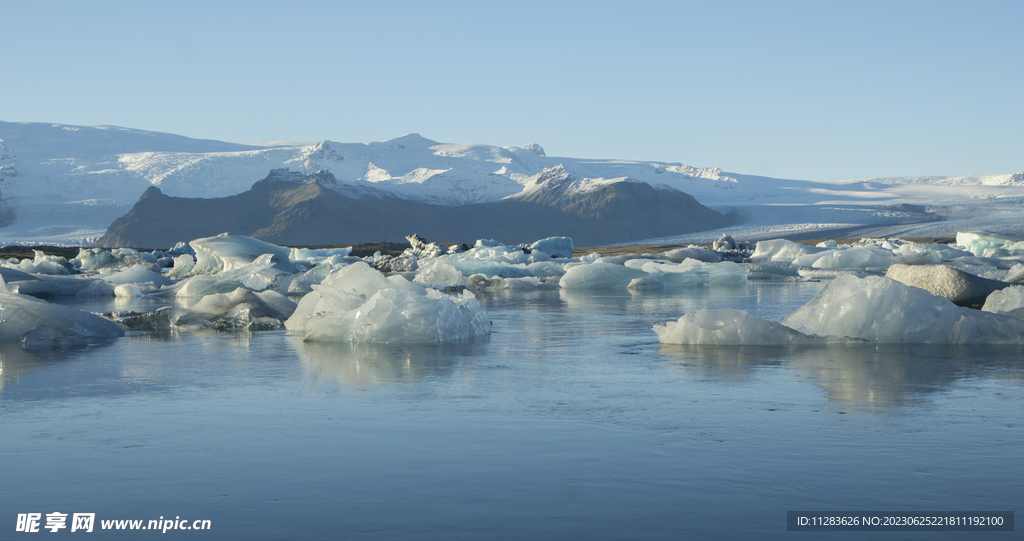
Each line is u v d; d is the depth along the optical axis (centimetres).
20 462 365
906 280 1301
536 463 355
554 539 259
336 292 1028
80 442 405
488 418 461
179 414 483
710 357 745
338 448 388
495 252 4003
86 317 1048
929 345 805
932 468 341
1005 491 308
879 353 750
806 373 628
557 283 2861
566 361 734
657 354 779
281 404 516
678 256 4369
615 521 276
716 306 1591
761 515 281
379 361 747
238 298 1291
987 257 3669
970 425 427
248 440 408
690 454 369
